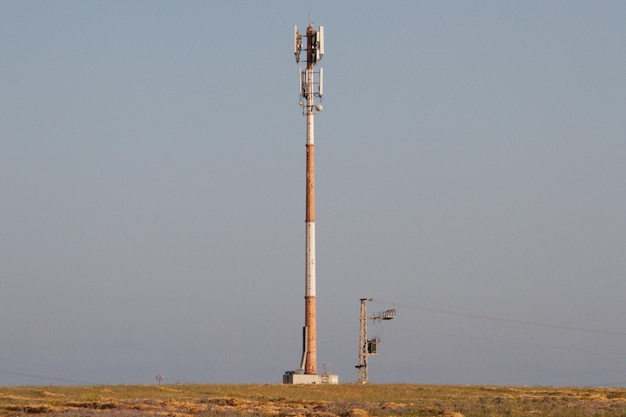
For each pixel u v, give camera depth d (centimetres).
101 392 13188
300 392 13838
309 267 17225
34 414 10394
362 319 19175
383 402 12231
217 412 10562
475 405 11525
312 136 17588
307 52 17712
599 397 12938
